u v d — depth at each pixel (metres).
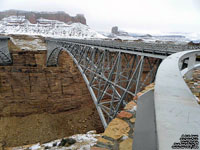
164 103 0.96
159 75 1.52
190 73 5.04
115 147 1.76
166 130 0.72
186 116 0.82
